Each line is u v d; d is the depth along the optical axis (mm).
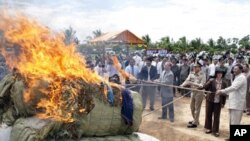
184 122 12234
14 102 5469
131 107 6133
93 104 5551
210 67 17422
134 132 6570
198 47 50688
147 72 14633
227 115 13547
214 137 10453
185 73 17375
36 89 5320
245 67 13641
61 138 5305
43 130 5051
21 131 5152
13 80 5574
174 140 9883
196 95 11555
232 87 9625
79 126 5445
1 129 5453
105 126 5852
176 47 47125
